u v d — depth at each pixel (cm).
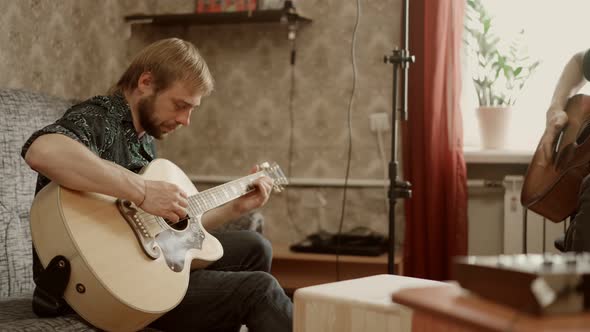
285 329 166
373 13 317
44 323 144
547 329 75
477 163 312
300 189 331
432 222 294
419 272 298
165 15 326
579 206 181
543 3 309
